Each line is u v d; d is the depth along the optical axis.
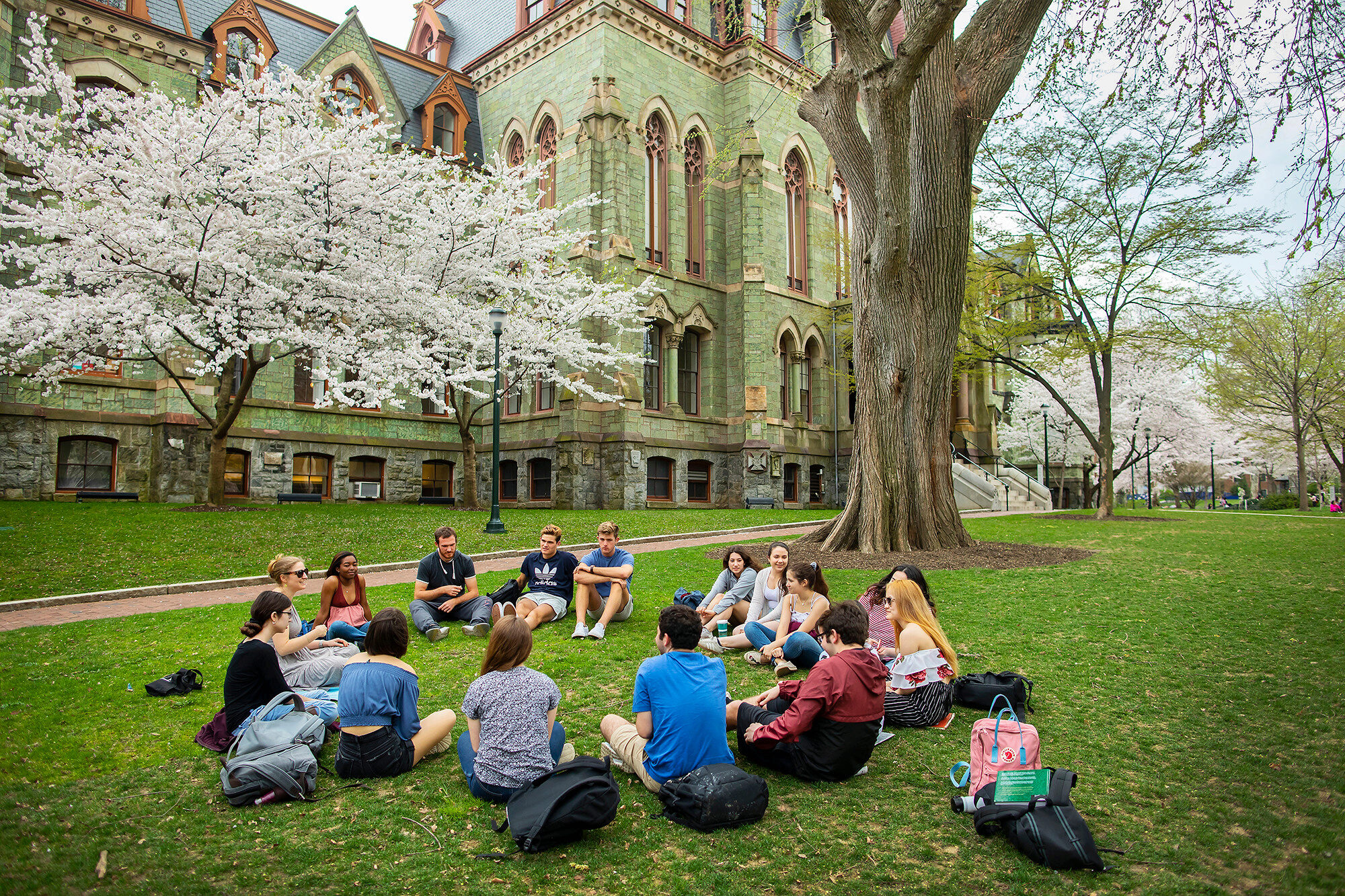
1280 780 4.95
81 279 16.59
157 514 17.11
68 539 14.04
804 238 34.16
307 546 15.11
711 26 32.84
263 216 18.02
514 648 4.72
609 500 27.05
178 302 18.06
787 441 32.69
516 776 4.55
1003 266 25.33
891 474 15.26
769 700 5.55
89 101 17.48
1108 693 6.72
